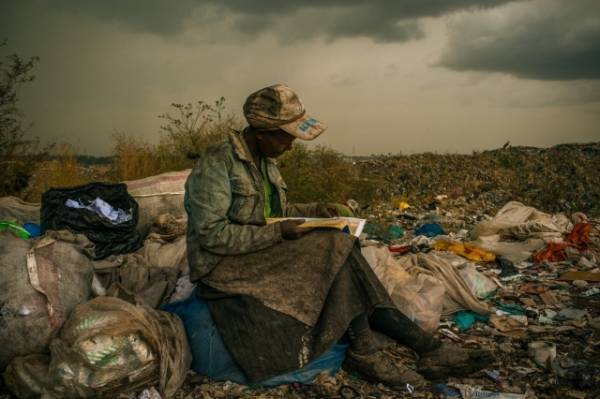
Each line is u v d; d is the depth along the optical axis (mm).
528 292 4031
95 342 2188
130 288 3096
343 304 2352
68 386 2162
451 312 3369
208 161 2430
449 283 3416
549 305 3764
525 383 2531
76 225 3672
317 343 2312
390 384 2443
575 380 2523
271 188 2754
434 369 2518
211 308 2494
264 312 2350
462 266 4031
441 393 2430
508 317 3443
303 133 2352
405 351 2855
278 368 2342
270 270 2395
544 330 3250
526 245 5277
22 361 2254
